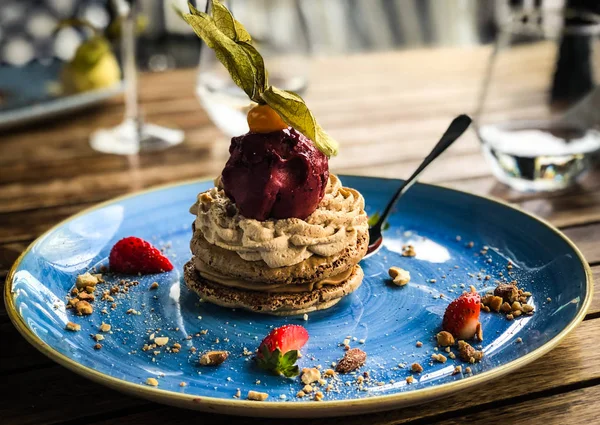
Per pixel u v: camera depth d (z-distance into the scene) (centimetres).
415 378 31
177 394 28
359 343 34
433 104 71
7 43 109
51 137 65
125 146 62
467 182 54
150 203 45
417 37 125
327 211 38
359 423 30
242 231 36
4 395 31
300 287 36
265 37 62
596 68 55
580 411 30
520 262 40
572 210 50
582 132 53
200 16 32
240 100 56
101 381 29
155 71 85
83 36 113
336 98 74
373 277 40
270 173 36
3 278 41
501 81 56
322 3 119
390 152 60
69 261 40
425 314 36
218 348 33
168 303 37
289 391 30
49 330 33
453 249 42
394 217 45
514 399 31
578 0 70
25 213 50
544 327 33
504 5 123
